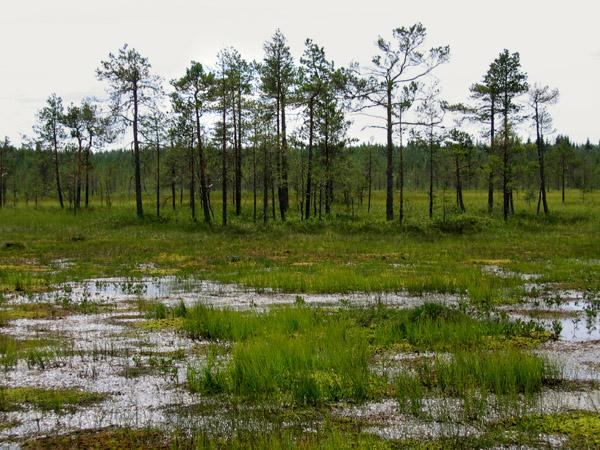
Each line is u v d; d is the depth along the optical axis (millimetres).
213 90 37906
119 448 5789
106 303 13875
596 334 10508
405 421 6434
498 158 43312
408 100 36406
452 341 9773
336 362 8172
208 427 6293
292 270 19484
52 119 57156
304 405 6992
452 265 20609
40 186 70312
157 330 10992
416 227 33250
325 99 40438
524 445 5770
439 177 73250
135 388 7633
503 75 43375
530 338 10141
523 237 31719
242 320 10969
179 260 22672
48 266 20797
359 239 30297
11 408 6918
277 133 41156
